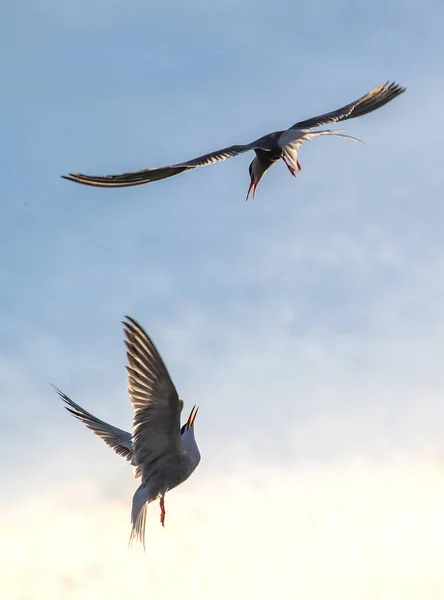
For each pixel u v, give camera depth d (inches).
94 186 538.9
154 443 556.1
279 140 605.9
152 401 538.0
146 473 565.3
